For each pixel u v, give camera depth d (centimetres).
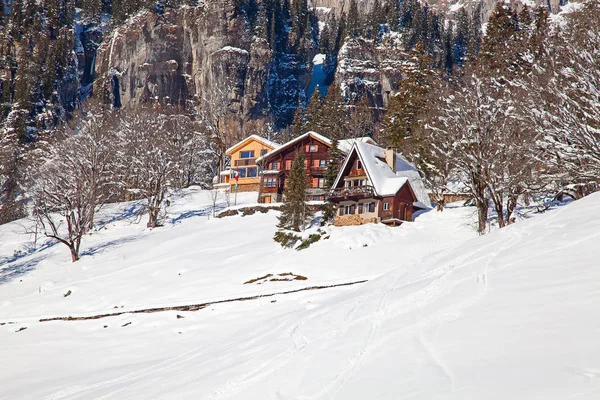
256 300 4919
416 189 8656
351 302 3000
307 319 2969
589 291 1852
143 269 6906
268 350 2478
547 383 1315
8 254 9419
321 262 5741
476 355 1609
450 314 2098
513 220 6347
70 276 7512
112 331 4944
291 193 7694
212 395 1969
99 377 3331
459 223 6819
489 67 7488
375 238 6356
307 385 1786
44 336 5059
